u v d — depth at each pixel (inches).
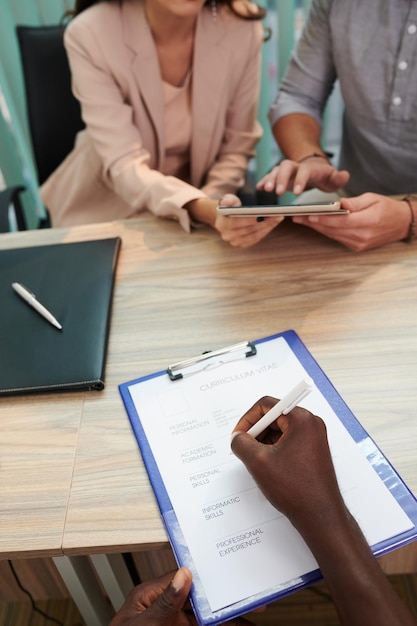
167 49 52.0
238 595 22.5
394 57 45.3
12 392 30.4
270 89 80.6
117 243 40.7
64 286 37.1
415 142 48.3
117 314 35.4
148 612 23.9
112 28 49.3
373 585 20.6
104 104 50.6
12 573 37.8
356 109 50.1
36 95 58.4
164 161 58.9
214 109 54.7
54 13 69.6
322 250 38.5
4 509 25.7
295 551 23.4
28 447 28.2
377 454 26.0
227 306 35.0
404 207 38.1
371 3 44.8
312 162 45.0
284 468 22.8
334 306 34.0
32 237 43.1
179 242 41.0
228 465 26.4
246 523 24.4
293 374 30.0
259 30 54.6
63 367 31.4
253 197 59.8
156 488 25.8
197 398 29.4
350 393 28.8
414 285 34.9
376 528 23.6
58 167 62.2
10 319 35.0
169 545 24.5
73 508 25.5
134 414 29.0
